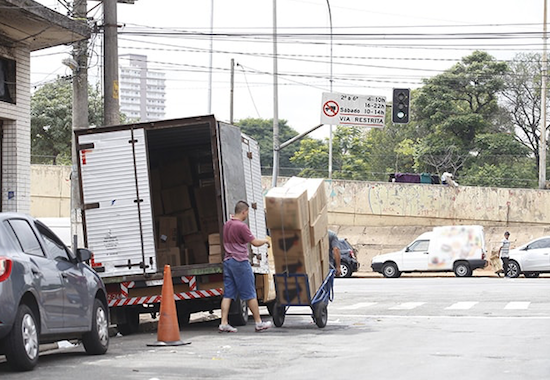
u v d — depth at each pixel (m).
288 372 12.91
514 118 93.19
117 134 20.75
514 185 85.75
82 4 27.17
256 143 24.42
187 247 24.73
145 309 22.61
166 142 23.61
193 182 25.06
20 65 26.55
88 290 15.57
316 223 20.59
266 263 23.44
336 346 16.72
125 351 16.50
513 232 60.78
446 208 62.47
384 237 62.69
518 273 49.84
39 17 23.69
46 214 56.12
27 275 13.07
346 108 47.47
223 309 19.98
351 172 99.69
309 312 26.84
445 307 27.97
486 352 15.45
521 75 92.06
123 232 20.69
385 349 16.06
